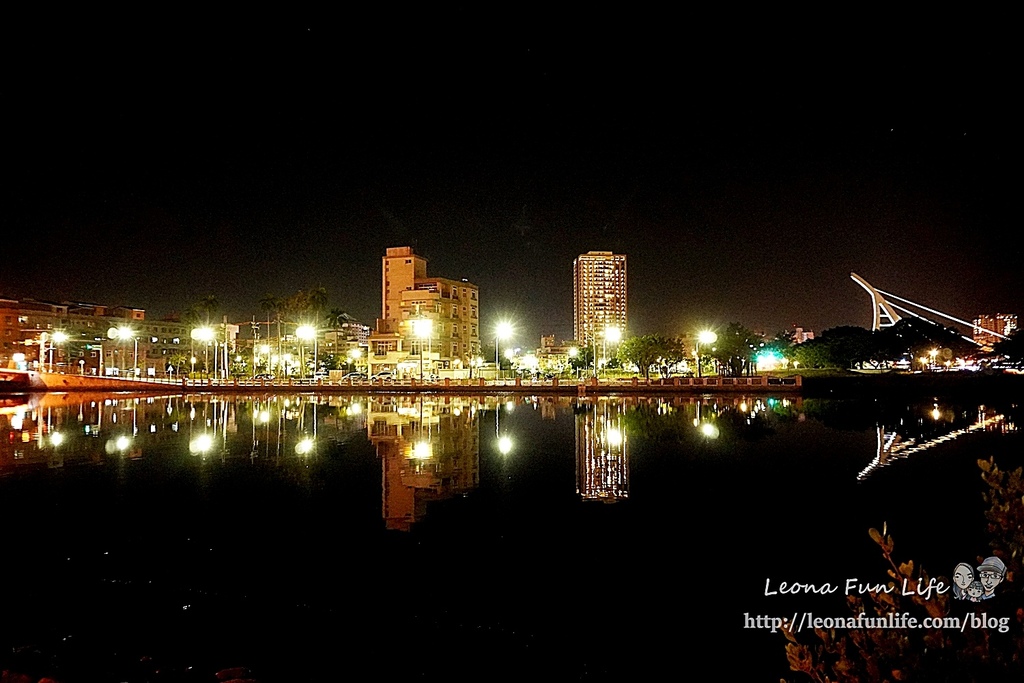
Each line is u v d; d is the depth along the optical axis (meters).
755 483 19.11
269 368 129.25
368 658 8.23
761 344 117.44
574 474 20.80
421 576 11.20
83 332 130.62
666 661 8.11
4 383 75.56
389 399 66.44
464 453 25.61
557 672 7.87
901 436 30.50
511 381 85.69
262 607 9.82
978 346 131.00
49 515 15.62
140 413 47.34
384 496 17.59
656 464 22.67
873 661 3.89
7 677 7.58
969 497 17.02
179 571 11.47
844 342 103.69
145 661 8.11
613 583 10.84
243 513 15.73
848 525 14.34
